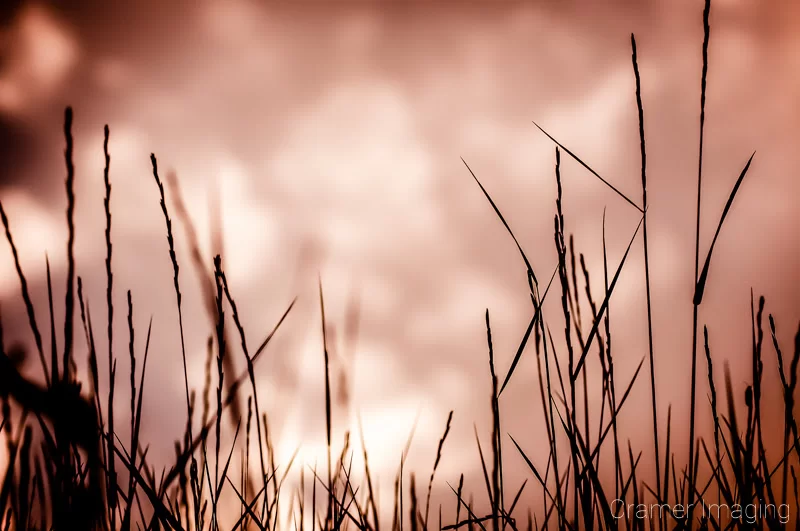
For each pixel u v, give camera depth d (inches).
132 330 46.3
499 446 48.8
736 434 48.0
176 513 47.9
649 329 47.9
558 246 48.3
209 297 48.7
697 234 47.6
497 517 48.8
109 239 45.6
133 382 46.3
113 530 45.5
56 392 44.8
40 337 44.7
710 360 47.7
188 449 47.3
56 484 45.5
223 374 47.6
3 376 44.4
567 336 48.1
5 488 45.1
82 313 46.0
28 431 45.2
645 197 48.1
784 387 46.9
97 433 45.9
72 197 43.7
